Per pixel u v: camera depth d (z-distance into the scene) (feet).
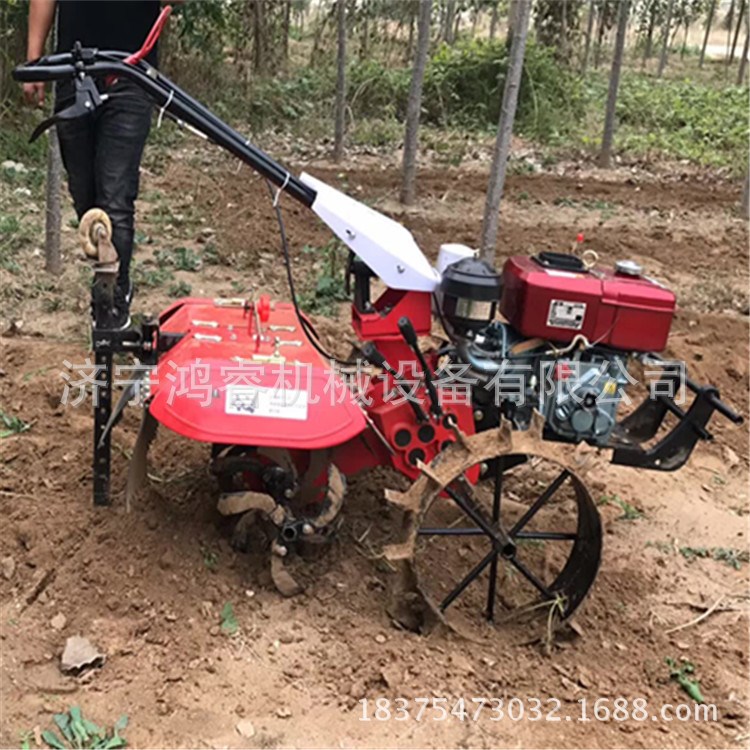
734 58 95.50
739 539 13.47
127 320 12.14
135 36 12.35
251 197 29.19
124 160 12.07
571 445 10.94
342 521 12.37
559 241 27.66
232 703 9.27
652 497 14.43
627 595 11.90
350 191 31.81
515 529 10.62
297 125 42.16
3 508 11.68
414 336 10.60
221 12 41.50
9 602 10.30
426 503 9.97
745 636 11.30
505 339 11.40
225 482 11.30
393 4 52.75
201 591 10.62
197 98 42.27
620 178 38.37
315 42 51.96
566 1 53.83
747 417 17.49
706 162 42.09
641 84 62.28
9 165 28.07
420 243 26.30
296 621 10.38
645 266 25.95
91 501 11.85
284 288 21.26
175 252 22.66
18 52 31.65
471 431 11.22
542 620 10.87
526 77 46.47
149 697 9.23
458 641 10.45
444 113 45.73
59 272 20.51
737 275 25.81
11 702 9.02
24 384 15.02
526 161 39.73
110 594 10.43
